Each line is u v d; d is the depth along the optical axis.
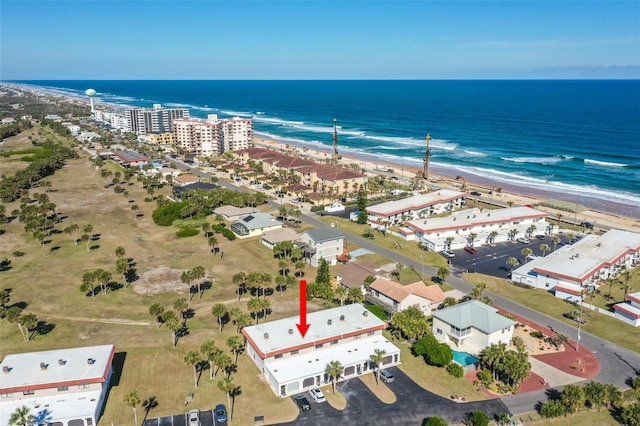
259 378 89.81
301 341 93.06
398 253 156.12
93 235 169.88
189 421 76.88
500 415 79.19
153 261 147.00
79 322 110.00
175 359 95.19
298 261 139.00
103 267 142.00
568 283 126.44
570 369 94.62
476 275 139.62
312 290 120.62
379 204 196.62
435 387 87.94
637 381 83.69
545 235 174.88
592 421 79.62
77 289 127.12
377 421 78.62
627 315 113.88
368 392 86.44
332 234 148.75
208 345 88.81
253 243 162.75
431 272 141.38
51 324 108.88
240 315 102.56
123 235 170.62
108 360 87.06
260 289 127.00
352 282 127.38
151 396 83.88
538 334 107.12
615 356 99.50
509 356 88.62
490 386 88.00
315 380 87.62
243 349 99.56
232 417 78.88
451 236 166.00
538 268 131.88
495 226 175.00
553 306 121.31
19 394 79.69
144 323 109.81
